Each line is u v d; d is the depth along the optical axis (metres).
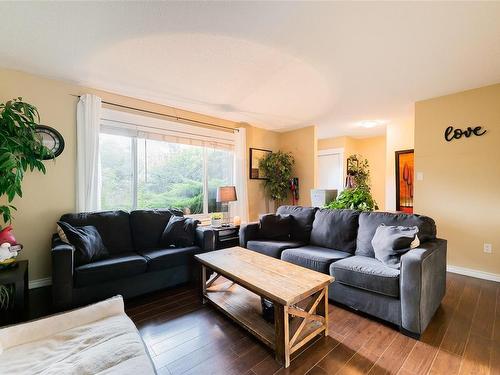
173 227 2.86
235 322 1.92
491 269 2.88
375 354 1.58
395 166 4.52
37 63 2.38
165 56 2.24
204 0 1.57
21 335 1.23
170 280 2.54
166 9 1.65
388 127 4.61
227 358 1.55
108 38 1.98
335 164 6.07
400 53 2.17
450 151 3.14
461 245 3.07
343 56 2.23
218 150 4.27
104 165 3.13
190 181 3.94
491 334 1.77
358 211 2.78
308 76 2.64
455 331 1.81
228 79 2.71
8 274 1.92
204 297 2.26
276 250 2.77
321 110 3.80
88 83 2.83
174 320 1.99
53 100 2.73
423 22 1.76
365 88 2.95
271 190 4.88
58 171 2.75
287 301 1.43
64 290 1.97
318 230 2.94
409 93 3.11
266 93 3.10
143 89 3.00
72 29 1.86
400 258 1.90
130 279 2.28
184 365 1.49
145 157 3.46
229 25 1.81
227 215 4.29
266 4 1.59
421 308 1.71
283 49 2.12
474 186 2.99
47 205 2.69
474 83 2.81
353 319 2.00
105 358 1.05
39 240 2.65
